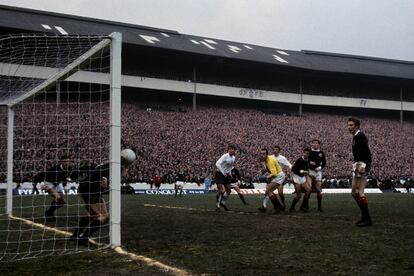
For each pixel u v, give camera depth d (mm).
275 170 14438
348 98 60906
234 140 46156
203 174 39406
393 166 50469
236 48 60062
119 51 7605
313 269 5527
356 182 10125
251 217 12625
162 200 23844
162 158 39406
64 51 10586
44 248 7379
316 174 14938
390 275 5203
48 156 23172
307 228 9695
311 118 56812
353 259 6125
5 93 13164
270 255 6453
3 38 9000
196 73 56000
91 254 6754
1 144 20922
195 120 48344
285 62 57719
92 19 54031
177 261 6074
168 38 55656
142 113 46969
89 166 8180
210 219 12078
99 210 7941
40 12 50281
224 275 5238
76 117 27219
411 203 20109
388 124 60625
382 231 9086
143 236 8594
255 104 59625
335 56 70312
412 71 68625
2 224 11062
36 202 20078
